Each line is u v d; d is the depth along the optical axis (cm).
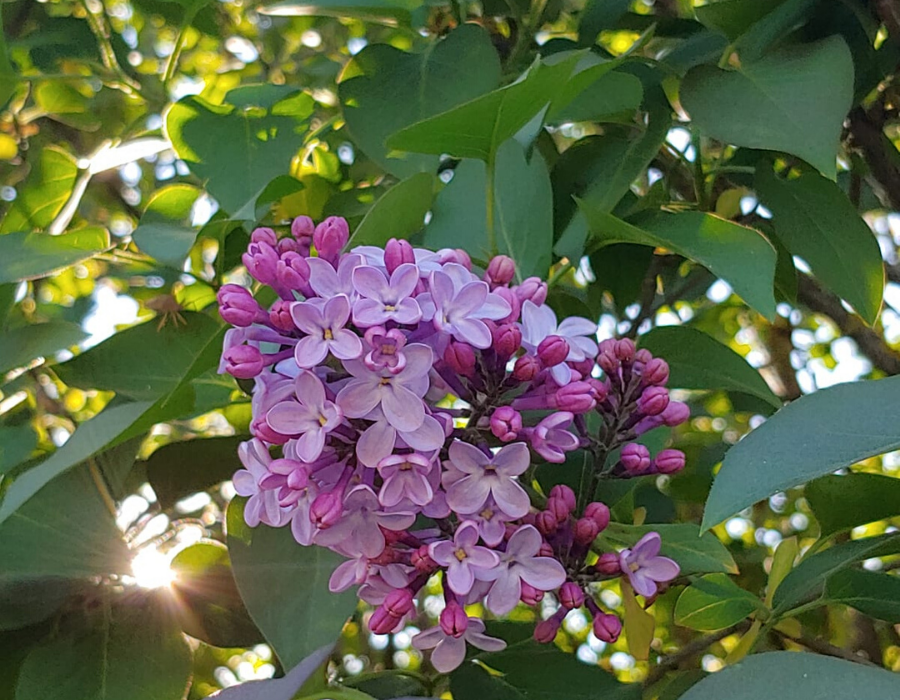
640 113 32
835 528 29
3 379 33
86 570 26
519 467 21
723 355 29
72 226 45
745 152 34
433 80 29
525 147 26
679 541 26
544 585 21
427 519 25
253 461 22
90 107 42
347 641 53
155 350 29
